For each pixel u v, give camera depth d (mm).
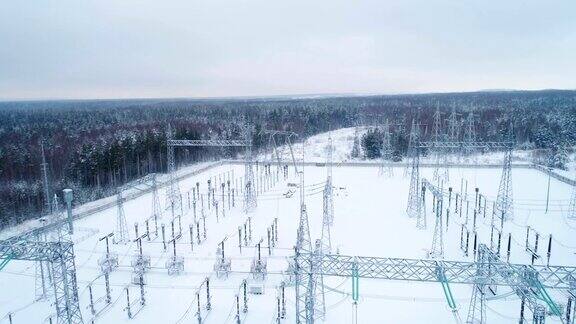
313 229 62062
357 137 138250
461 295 41625
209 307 39781
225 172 104750
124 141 104875
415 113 177125
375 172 104625
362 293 42312
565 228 61344
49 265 44312
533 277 29859
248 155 77438
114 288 44406
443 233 59656
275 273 46375
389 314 38562
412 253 52188
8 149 101375
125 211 73125
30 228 63719
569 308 32656
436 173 89125
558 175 92375
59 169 95250
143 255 48406
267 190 87938
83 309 40156
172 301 41562
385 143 109750
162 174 105750
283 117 171625
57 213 53938
